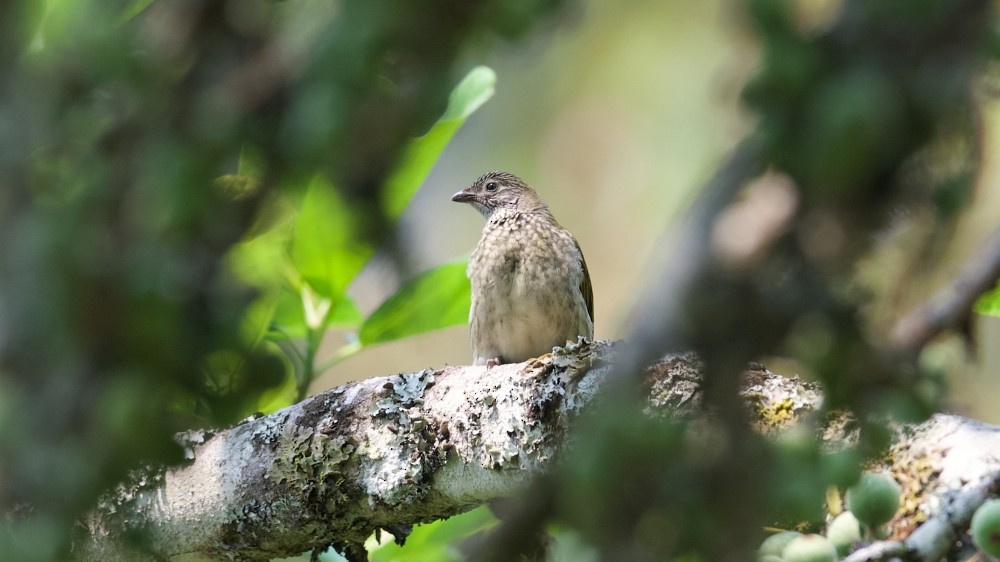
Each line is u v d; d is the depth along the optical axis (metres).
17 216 3.08
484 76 8.06
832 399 2.86
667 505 2.85
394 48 2.87
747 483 2.88
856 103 2.48
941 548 5.06
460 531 8.60
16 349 3.07
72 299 3.01
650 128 18.55
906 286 2.71
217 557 7.29
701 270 2.72
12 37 3.23
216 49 3.09
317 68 2.90
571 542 3.26
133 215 3.04
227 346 3.22
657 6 18.14
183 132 3.04
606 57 18.41
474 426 6.61
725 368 2.79
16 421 3.08
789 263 2.70
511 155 19.41
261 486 7.10
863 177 2.56
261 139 3.03
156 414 3.12
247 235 3.16
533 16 2.85
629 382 2.84
